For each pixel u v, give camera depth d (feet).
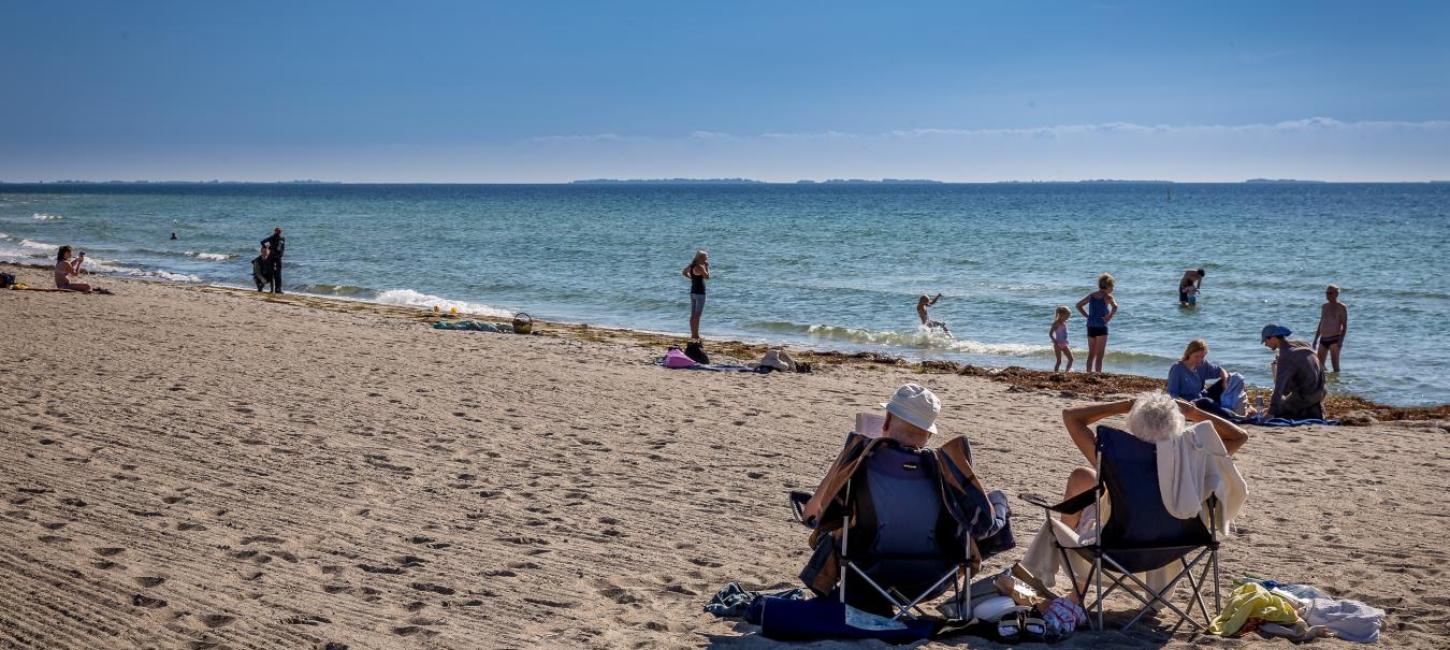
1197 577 19.57
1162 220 262.47
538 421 33.04
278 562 18.67
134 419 30.07
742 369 48.42
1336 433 35.99
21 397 32.12
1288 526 23.44
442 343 52.65
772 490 25.62
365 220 272.31
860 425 16.94
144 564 18.02
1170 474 15.88
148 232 207.62
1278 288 102.78
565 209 380.17
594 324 79.92
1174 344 71.15
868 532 15.93
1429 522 23.95
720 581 18.70
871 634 15.60
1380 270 119.55
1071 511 16.51
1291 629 16.25
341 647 14.69
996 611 16.03
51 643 14.20
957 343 69.62
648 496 24.64
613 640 15.55
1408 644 15.90
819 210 365.20
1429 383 55.83
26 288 69.87
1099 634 16.19
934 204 448.24
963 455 15.98
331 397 35.19
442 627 15.78
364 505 22.84
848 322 81.35
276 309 69.05
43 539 19.02
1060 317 56.85
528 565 19.22
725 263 133.49
